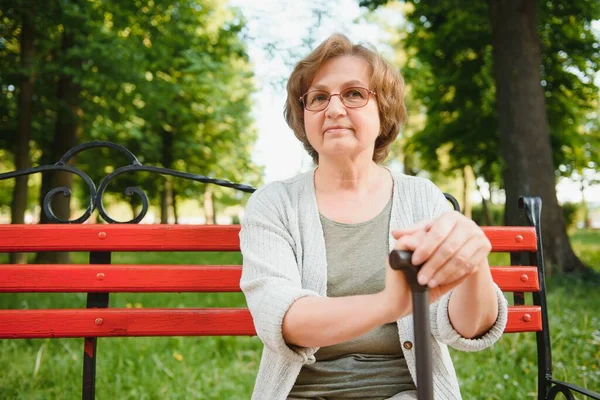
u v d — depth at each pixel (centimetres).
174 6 931
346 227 156
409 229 98
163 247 175
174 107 1209
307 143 181
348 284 152
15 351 347
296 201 161
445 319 135
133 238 174
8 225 171
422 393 92
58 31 916
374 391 146
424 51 1159
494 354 335
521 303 193
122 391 298
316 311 117
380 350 152
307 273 151
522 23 803
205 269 174
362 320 110
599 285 676
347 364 150
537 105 797
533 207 190
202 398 296
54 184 955
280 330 121
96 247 173
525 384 296
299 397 147
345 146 152
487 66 1138
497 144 1211
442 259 94
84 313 170
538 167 788
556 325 394
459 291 130
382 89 161
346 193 162
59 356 344
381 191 164
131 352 361
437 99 1253
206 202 2614
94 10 870
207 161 1723
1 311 167
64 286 169
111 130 1130
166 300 591
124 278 171
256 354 374
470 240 97
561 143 1143
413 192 163
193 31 1038
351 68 155
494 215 2469
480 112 1207
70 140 970
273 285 130
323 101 157
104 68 898
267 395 145
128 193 179
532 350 341
